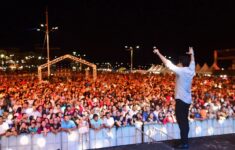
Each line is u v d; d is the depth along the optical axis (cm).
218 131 1377
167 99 2047
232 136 603
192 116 1540
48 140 1147
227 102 1909
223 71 6150
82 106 1684
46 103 1706
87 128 1194
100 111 1540
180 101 529
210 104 1766
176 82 539
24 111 1543
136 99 1995
